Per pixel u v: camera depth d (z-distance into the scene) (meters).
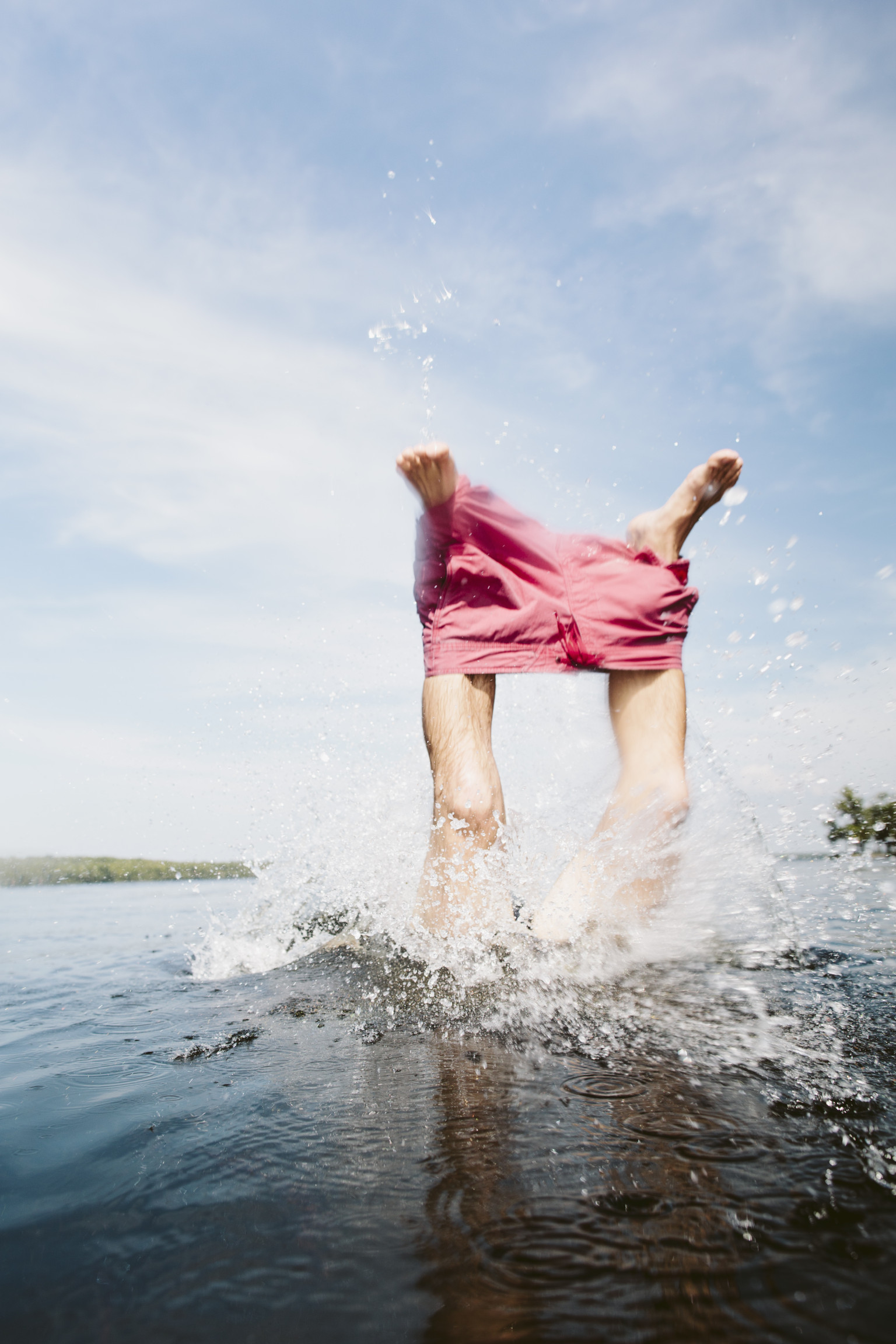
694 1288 0.64
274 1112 1.05
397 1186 0.83
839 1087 1.06
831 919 2.35
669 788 2.06
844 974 1.70
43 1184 0.87
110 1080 1.22
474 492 2.24
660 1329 0.59
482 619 2.19
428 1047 1.30
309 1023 1.50
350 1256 0.70
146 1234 0.76
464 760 2.09
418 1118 1.00
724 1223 0.73
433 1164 0.87
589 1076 1.13
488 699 2.24
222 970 2.17
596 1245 0.70
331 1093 1.10
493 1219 0.75
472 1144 0.92
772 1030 1.33
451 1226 0.75
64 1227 0.78
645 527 2.42
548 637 2.19
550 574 2.25
